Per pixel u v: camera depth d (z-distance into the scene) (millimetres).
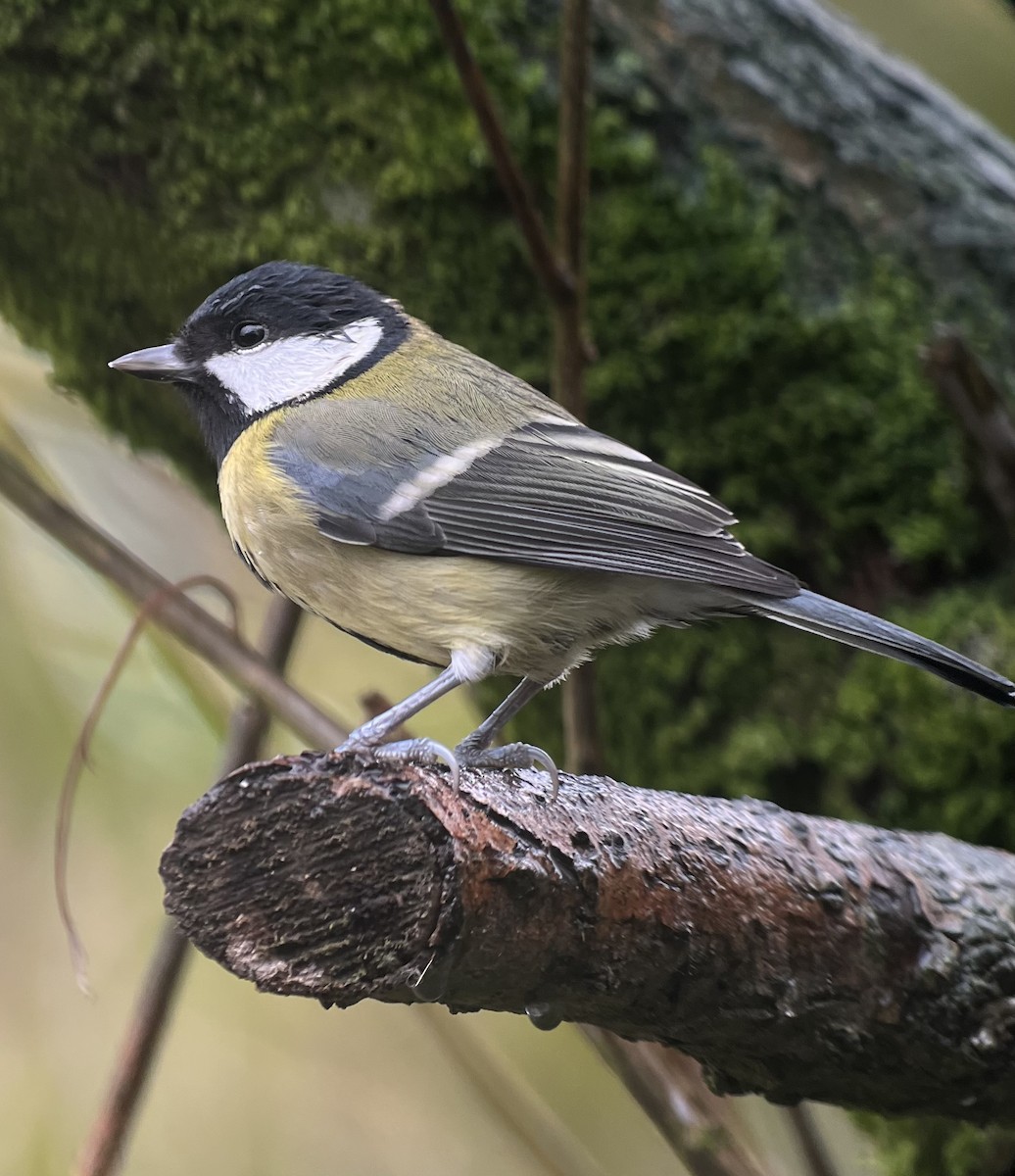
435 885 2939
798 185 3035
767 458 3035
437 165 3025
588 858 2947
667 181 3031
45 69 3020
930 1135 3031
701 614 3008
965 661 2988
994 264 3037
